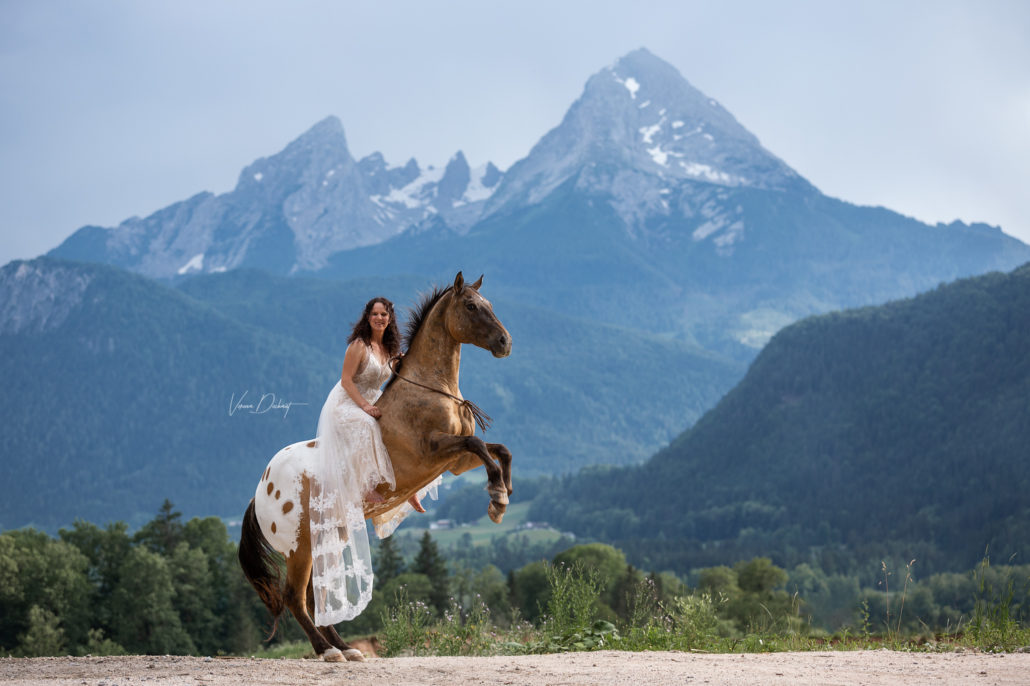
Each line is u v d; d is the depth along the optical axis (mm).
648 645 9930
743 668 6996
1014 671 6520
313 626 8508
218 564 70625
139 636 63250
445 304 8609
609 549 71625
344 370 8664
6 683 7105
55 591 60469
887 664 7160
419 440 8297
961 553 185375
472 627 12094
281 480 8586
